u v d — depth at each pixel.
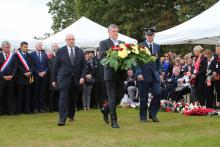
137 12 34.50
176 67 14.95
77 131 8.96
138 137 8.01
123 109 14.09
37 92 13.77
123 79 9.40
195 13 29.33
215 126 9.35
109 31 9.57
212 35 13.39
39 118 11.88
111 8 36.44
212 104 13.15
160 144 7.16
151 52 10.23
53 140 7.87
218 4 14.62
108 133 8.59
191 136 7.99
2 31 16.52
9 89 13.10
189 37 13.97
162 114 12.16
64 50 10.25
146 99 10.36
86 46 18.03
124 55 8.86
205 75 12.97
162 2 34.38
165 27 32.12
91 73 14.88
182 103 13.03
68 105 10.20
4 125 10.23
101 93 15.06
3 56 13.02
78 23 18.78
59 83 10.08
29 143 7.59
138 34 33.88
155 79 10.21
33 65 13.59
